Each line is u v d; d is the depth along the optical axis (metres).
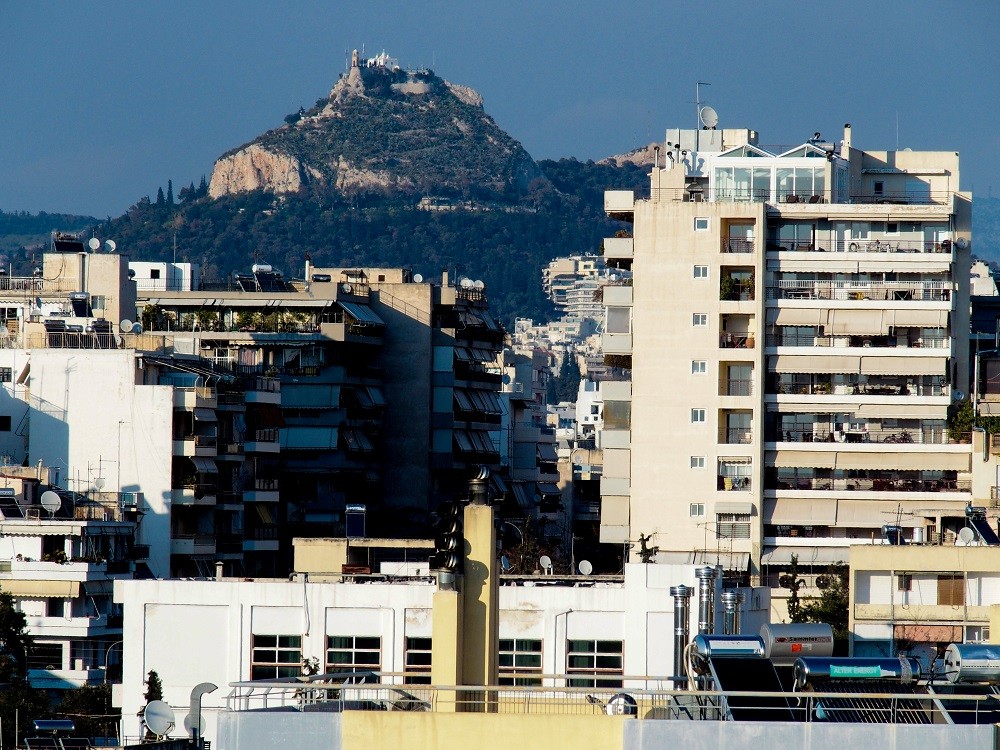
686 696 167.50
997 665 171.00
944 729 145.62
